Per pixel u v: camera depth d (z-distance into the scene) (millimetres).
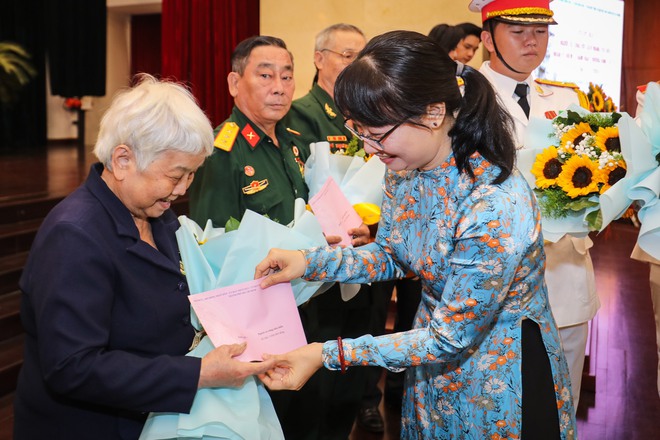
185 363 1314
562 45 4258
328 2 4996
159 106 1295
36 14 10828
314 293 1762
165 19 5301
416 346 1353
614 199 1714
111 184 1379
